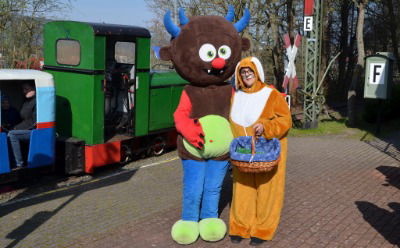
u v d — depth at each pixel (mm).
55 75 8609
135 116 8969
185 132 4863
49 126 7559
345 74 26781
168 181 7859
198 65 4926
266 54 20969
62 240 5207
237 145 4730
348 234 5352
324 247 4977
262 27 18406
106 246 5035
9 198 7043
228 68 5051
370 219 5867
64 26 8375
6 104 7336
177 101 10344
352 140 12047
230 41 5023
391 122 15297
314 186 7406
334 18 25500
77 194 7086
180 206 6430
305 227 5559
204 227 5094
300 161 9344
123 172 8539
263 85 4930
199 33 4938
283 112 4809
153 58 17641
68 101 8422
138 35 8734
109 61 9086
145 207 6395
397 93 15992
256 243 4988
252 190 5129
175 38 5047
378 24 24766
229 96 5105
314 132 13109
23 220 5902
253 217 5176
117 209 6312
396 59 21000
